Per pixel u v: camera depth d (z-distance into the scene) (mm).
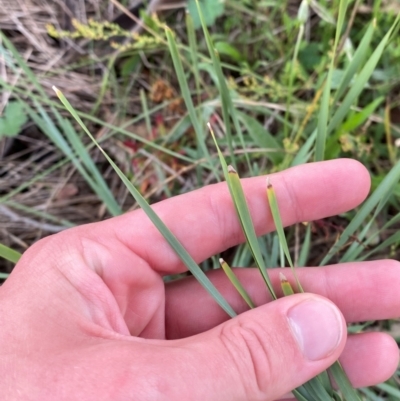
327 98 169
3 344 131
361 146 224
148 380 121
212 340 132
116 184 269
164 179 250
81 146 232
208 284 155
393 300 176
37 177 247
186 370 124
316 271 181
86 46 283
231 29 285
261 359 129
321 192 176
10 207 263
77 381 121
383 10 246
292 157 229
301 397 148
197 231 176
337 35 158
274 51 274
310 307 135
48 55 287
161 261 173
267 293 183
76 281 151
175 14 285
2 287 148
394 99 253
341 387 153
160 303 180
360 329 214
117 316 156
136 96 285
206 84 280
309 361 135
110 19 284
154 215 147
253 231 136
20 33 290
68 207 265
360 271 178
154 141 260
